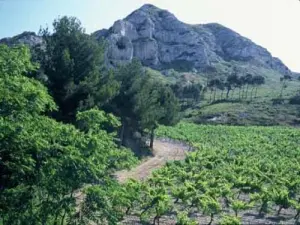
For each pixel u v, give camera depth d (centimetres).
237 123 10675
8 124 1381
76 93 3566
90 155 1520
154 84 5741
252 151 5612
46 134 1527
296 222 2633
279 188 3147
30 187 1510
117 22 19550
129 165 1739
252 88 16112
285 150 5622
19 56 1623
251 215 2781
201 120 11138
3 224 1473
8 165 1512
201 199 2591
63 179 1464
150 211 2478
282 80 19000
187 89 13925
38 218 1466
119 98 4400
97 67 3822
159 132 7750
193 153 4578
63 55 3522
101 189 1523
